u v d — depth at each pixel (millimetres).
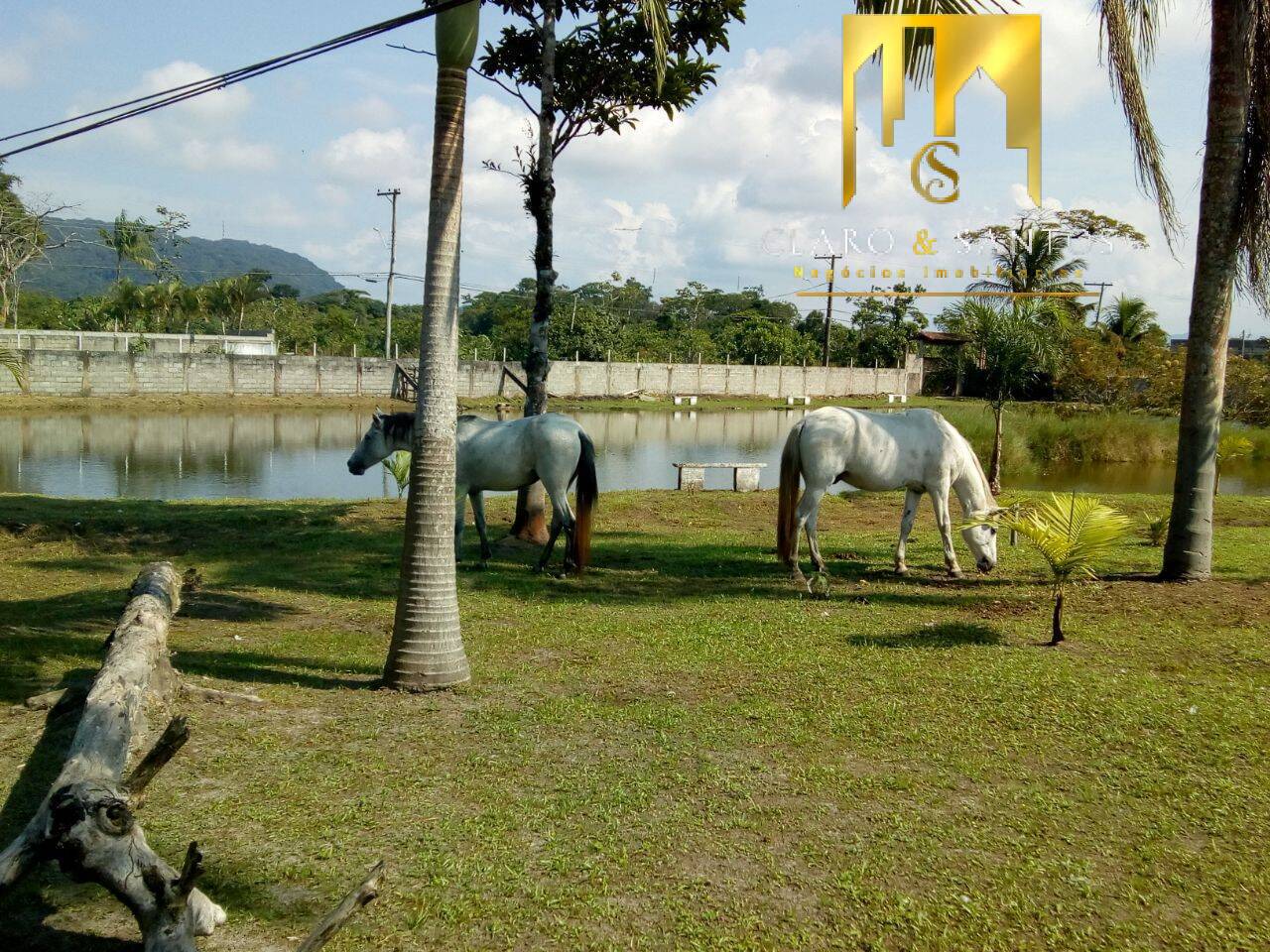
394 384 46562
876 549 11992
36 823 3395
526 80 11875
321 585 9633
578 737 5531
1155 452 27578
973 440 24250
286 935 3537
